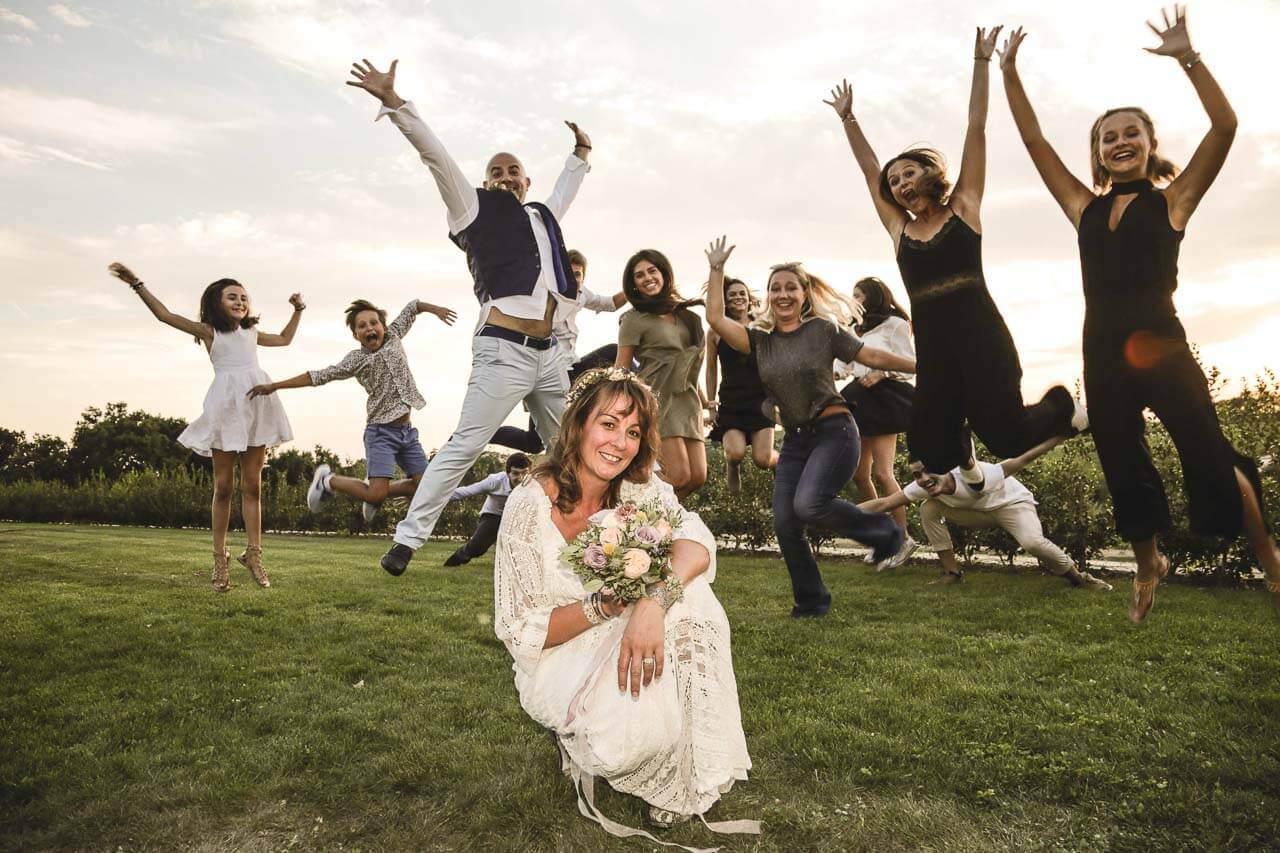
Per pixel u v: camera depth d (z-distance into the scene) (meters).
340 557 9.77
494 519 8.68
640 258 5.88
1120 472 3.43
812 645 4.58
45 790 2.67
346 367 7.68
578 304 7.31
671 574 2.50
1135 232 3.31
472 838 2.38
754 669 4.07
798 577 5.62
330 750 2.97
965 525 7.06
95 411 45.06
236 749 3.01
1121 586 6.91
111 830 2.44
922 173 3.79
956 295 3.77
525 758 2.91
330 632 4.93
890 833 2.36
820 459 5.39
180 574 7.69
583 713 2.41
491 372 5.59
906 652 4.41
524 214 5.72
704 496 11.02
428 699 3.61
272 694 3.67
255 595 6.32
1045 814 2.44
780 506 5.54
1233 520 3.13
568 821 2.47
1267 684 3.58
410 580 7.35
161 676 3.95
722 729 2.53
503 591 2.63
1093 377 3.41
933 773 2.73
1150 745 2.88
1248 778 2.57
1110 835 2.30
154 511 20.39
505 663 4.23
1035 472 7.96
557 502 2.73
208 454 6.75
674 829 2.43
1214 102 3.14
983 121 3.83
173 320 6.66
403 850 2.32
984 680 3.82
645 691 2.39
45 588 6.64
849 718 3.29
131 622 5.18
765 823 2.44
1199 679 3.70
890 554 5.71
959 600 6.11
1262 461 6.81
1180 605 5.71
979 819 2.43
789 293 5.46
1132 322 3.29
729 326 5.61
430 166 5.47
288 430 6.96
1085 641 4.59
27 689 3.75
